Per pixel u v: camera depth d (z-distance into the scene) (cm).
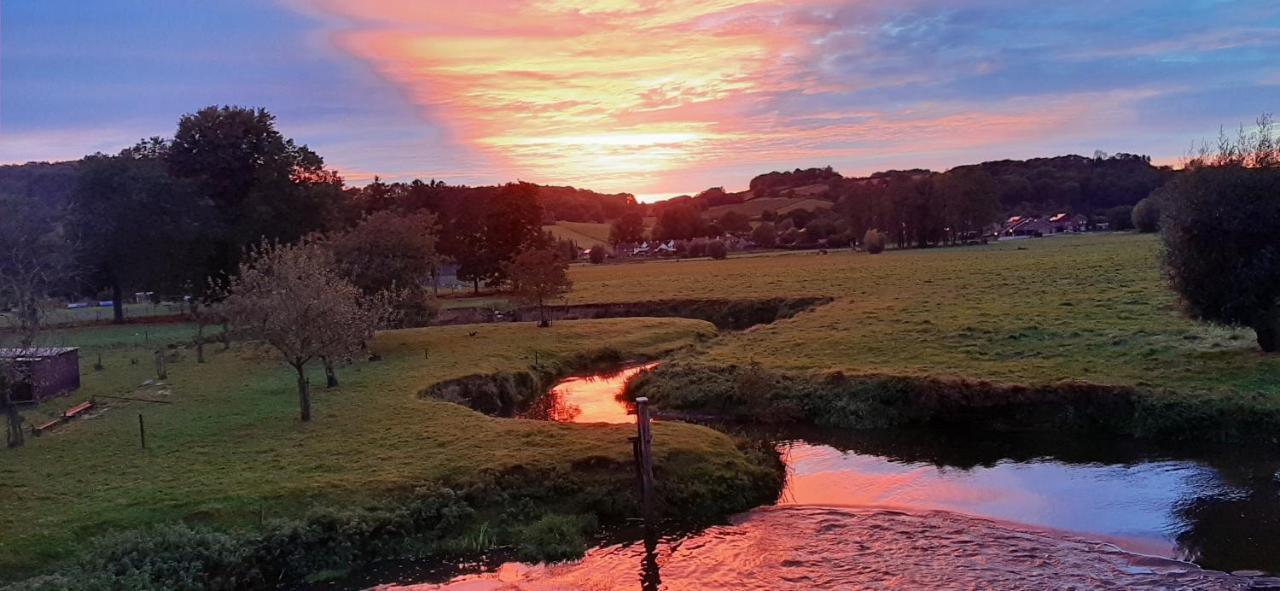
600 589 1605
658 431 2347
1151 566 1608
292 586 1642
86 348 4666
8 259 4791
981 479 2180
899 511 1975
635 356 4428
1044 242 12150
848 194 16525
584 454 2105
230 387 3278
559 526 1833
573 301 6812
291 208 6159
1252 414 2303
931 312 4456
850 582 1599
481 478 1970
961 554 1705
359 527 1755
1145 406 2455
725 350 3878
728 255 15062
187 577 1577
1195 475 2078
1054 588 1530
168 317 6500
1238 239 2673
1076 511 1914
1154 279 5153
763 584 1609
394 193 9231
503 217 8112
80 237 5647
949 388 2758
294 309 2544
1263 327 2738
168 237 5706
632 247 19650
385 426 2477
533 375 3747
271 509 1808
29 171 8769
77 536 1672
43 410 2898
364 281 4359
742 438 2441
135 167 5891
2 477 2067
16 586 1465
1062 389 2617
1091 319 3769
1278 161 2692
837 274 7844
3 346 3017
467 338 4631
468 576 1670
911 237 14238
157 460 2186
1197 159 2783
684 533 1870
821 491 2150
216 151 6419
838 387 2955
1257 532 1730
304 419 2600
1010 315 4062
